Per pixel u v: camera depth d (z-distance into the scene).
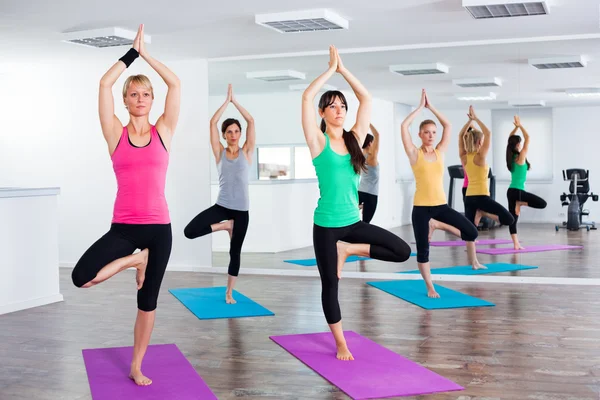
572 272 6.46
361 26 5.84
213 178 7.57
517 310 5.14
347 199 3.85
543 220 6.56
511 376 3.49
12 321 4.95
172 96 3.49
